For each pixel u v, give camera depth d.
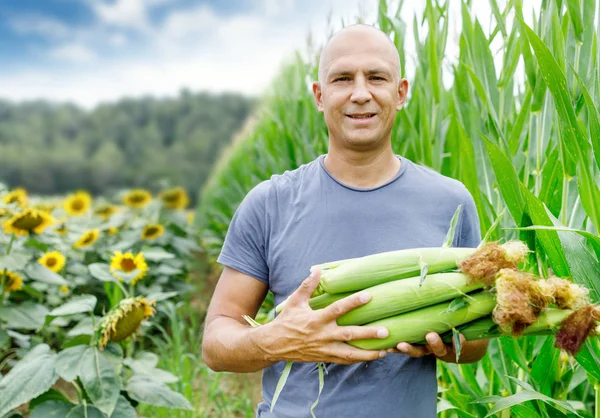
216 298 1.84
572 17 1.92
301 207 1.75
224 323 1.75
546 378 2.01
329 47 1.73
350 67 1.67
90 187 64.00
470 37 2.46
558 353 1.98
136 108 67.12
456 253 1.40
